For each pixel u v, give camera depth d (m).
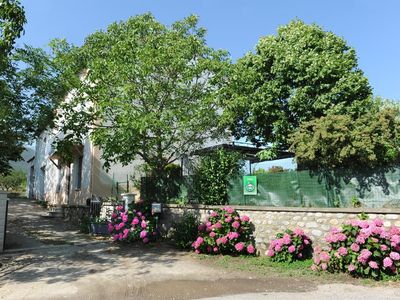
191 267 8.83
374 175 8.59
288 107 13.80
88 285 7.27
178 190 12.88
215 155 12.05
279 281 7.50
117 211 13.34
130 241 12.08
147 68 11.10
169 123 11.78
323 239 8.91
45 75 13.62
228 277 7.89
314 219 9.15
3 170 15.95
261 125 14.09
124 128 10.73
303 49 13.77
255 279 7.71
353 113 12.18
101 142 11.77
